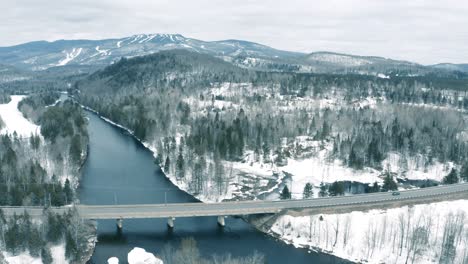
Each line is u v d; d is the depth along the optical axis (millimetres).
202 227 194500
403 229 172250
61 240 165000
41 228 167625
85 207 192625
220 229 192875
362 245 175625
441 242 174375
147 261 145000
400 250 170250
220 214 191750
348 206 197750
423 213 196125
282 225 189625
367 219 192250
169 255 163625
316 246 177750
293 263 164875
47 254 153000
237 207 197250
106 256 166250
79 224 169625
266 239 184750
